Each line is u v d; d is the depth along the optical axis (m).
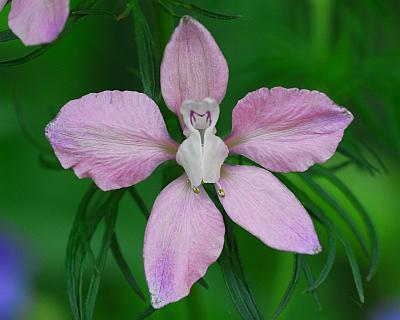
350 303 0.28
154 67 0.20
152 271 0.19
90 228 0.21
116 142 0.20
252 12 0.27
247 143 0.20
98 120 0.19
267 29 0.27
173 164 0.21
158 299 0.19
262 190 0.20
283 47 0.26
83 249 0.21
